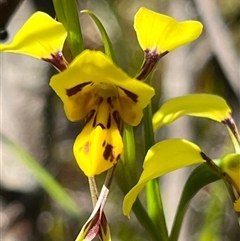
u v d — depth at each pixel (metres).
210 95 0.19
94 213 0.15
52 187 0.21
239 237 0.33
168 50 0.16
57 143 0.40
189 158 0.16
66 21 0.16
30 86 0.26
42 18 0.15
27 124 0.26
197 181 0.18
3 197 0.25
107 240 0.15
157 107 0.38
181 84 0.30
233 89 0.25
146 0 0.44
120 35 0.44
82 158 0.16
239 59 0.26
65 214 0.36
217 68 0.28
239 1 0.36
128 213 0.15
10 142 0.21
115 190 0.43
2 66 0.26
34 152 0.26
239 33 0.35
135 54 0.43
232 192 0.17
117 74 0.15
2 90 0.26
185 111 0.19
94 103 0.16
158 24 0.16
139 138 0.37
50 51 0.16
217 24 0.25
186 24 0.15
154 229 0.18
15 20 0.25
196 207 0.36
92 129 0.16
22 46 0.16
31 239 0.25
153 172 0.15
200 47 0.31
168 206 0.27
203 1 0.26
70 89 0.16
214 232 0.30
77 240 0.15
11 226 0.25
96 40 0.41
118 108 0.16
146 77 0.16
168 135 0.29
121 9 0.44
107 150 0.16
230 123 0.18
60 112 0.41
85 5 0.42
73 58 0.16
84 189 0.44
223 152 0.36
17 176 0.25
